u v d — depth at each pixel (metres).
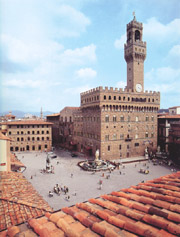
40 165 73.88
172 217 9.07
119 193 13.55
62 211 11.22
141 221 9.24
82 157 88.81
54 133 139.62
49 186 52.25
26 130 102.50
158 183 15.70
